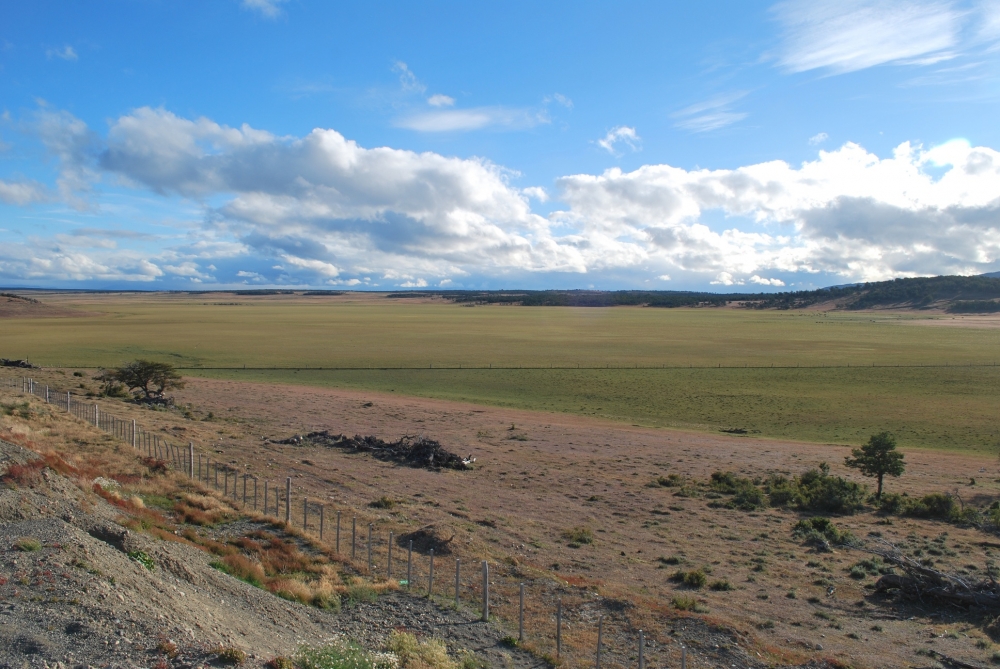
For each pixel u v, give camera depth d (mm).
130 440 34000
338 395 70250
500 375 90562
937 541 29234
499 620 15828
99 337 128125
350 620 14648
